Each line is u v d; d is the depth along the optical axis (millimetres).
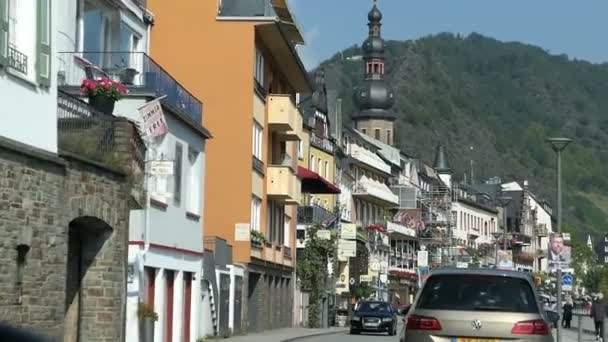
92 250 22422
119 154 22797
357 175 102188
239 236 46125
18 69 17391
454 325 15742
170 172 26125
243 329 45250
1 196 16391
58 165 18891
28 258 17500
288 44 50125
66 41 29125
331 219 73188
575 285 150375
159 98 26250
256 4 47031
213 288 39094
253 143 47250
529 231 183375
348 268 85938
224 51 46781
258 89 48562
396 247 116500
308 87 60594
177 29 46938
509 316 15719
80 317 22391
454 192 151875
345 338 45719
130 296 26812
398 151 126062
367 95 171000
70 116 21344
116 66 30688
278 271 54688
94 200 21000
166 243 30078
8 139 16703
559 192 39375
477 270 16641
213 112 46719
